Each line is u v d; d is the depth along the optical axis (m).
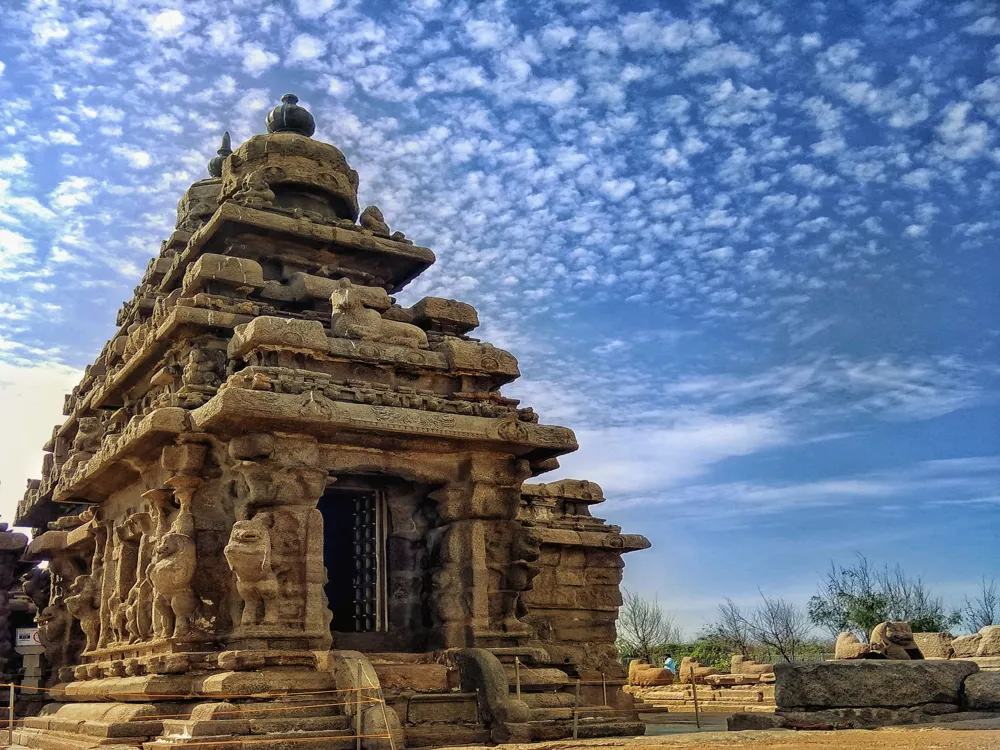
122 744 13.59
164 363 19.06
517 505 17.67
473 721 15.00
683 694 32.03
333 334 17.69
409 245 22.38
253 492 15.27
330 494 18.45
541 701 16.28
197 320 17.75
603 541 23.77
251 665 14.06
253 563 14.62
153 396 20.00
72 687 17.97
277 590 14.90
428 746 14.08
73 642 24.28
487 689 14.98
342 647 16.89
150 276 23.69
